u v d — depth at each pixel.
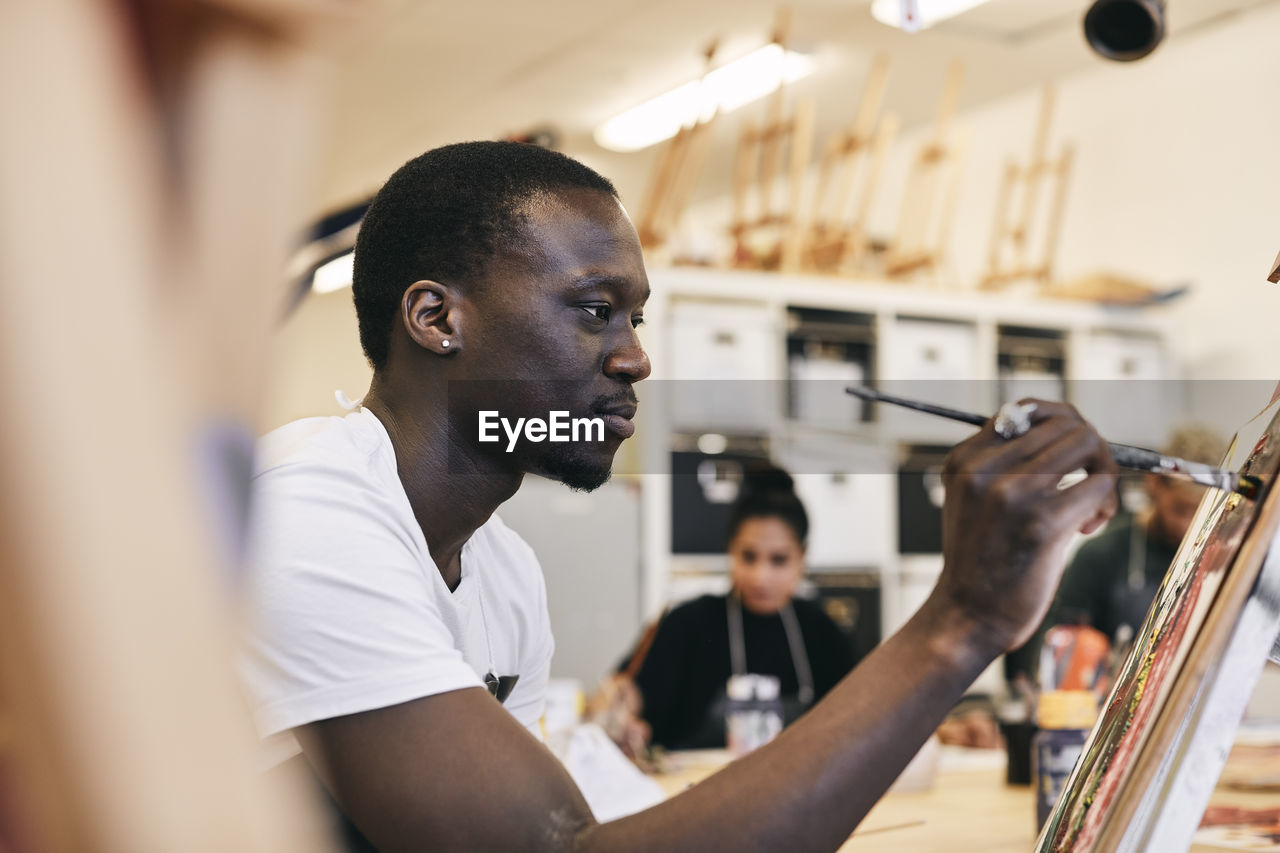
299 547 0.63
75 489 0.11
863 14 4.40
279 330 0.13
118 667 0.12
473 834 0.57
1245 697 0.51
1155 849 0.51
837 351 4.00
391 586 0.64
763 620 2.73
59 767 0.12
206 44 0.12
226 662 0.13
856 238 4.39
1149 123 4.59
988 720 2.30
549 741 1.40
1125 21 1.53
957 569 0.56
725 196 6.75
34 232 0.11
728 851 0.53
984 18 4.41
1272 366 4.11
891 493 4.00
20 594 0.11
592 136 5.75
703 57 4.82
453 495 0.79
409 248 0.77
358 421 0.78
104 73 0.12
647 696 2.65
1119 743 0.62
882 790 0.55
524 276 0.75
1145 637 0.77
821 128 5.67
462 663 0.63
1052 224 4.52
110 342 0.12
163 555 0.12
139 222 0.12
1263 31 4.18
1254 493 0.58
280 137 0.12
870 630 3.90
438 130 5.60
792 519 2.71
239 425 0.13
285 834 0.13
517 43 4.68
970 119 5.39
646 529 3.65
